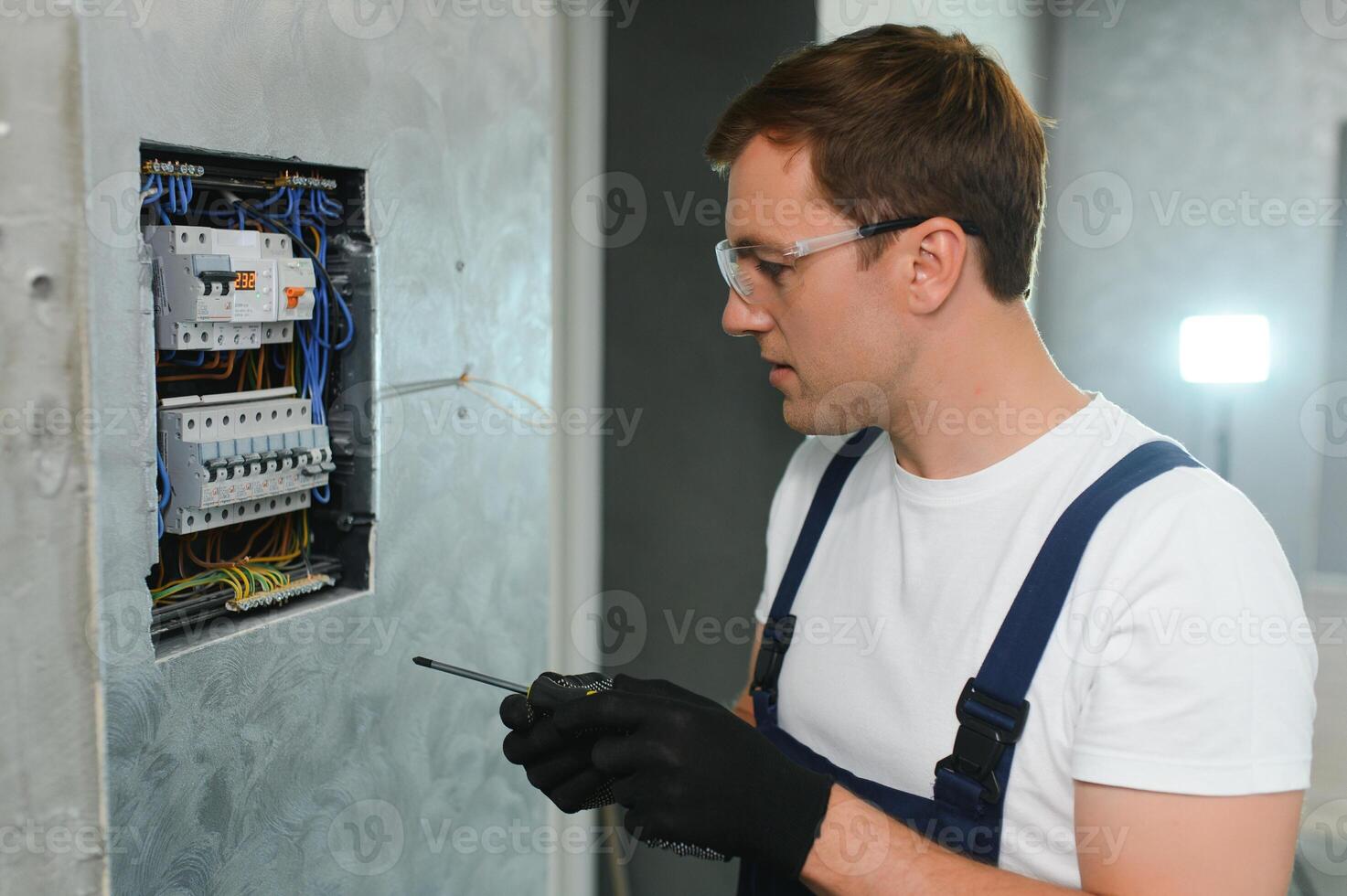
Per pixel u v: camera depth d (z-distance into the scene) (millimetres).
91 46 731
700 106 1741
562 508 1917
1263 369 2066
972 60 796
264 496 949
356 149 1015
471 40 1188
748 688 1061
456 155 1179
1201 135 2498
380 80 1043
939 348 792
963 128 748
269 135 902
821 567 952
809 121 762
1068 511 743
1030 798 727
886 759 816
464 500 1248
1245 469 2512
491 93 1232
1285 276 2467
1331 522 2445
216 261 862
